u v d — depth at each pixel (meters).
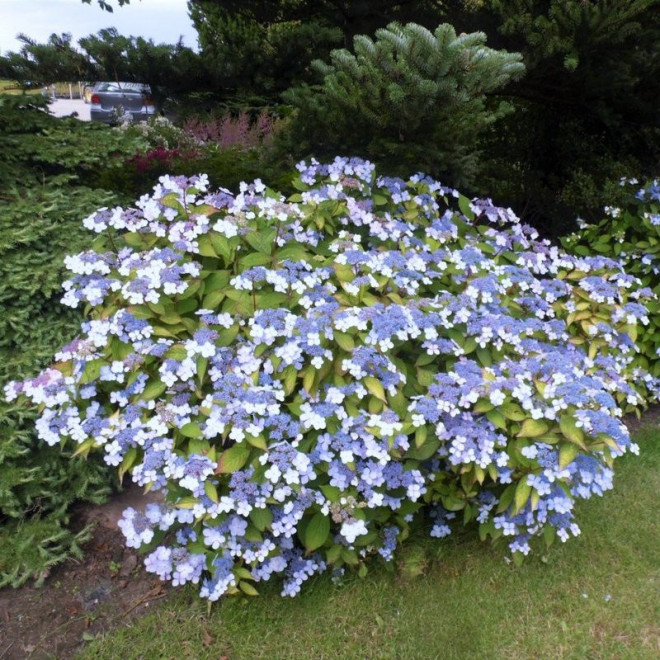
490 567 2.55
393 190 3.17
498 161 5.57
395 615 2.34
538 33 3.65
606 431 2.10
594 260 3.40
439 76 2.87
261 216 2.77
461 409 2.37
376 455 2.13
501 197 5.30
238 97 7.41
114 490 2.91
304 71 6.30
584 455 2.23
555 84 4.31
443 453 2.29
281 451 2.08
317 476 2.26
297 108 3.57
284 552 2.38
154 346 2.32
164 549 2.21
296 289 2.45
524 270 3.00
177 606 2.37
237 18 5.73
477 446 2.22
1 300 2.75
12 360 2.67
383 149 3.29
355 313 2.34
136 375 2.36
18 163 3.74
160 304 2.43
